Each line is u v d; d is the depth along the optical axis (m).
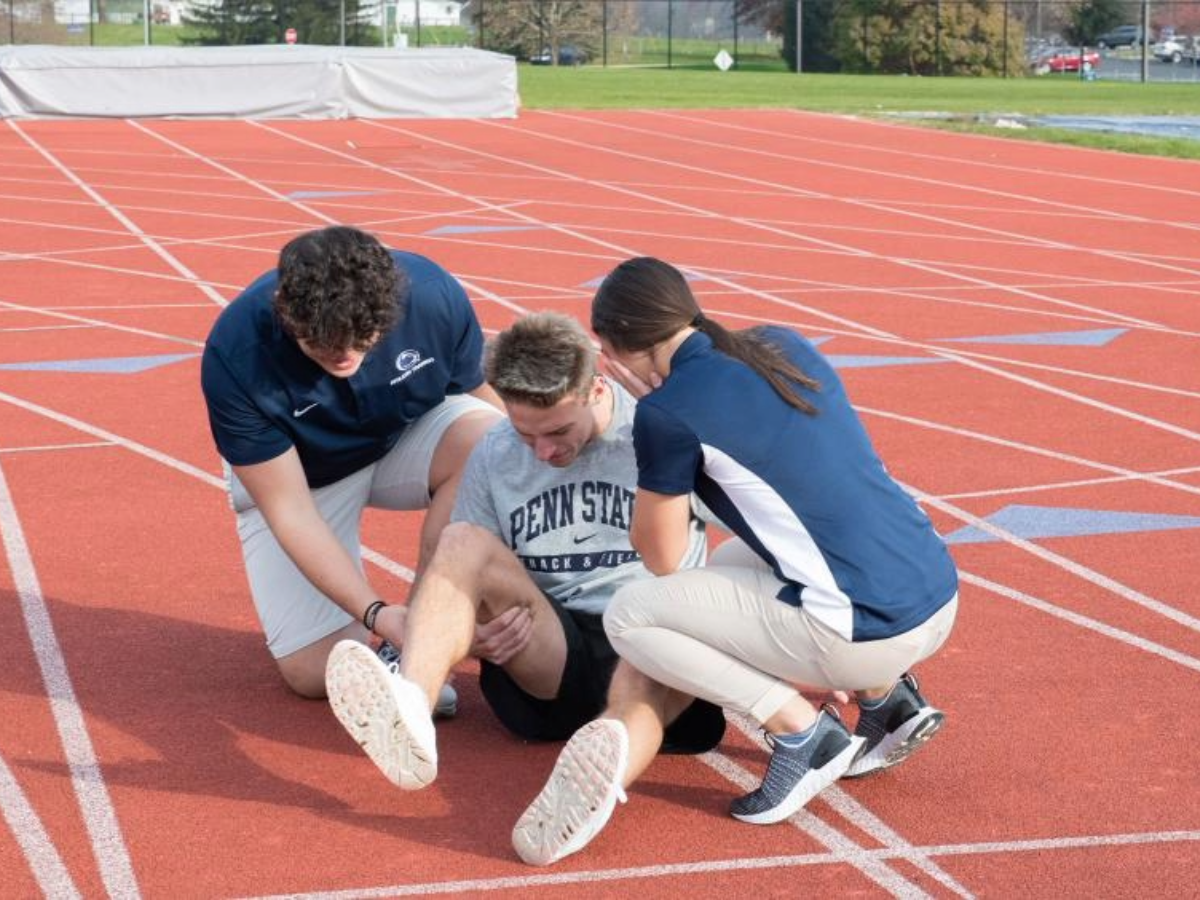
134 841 4.40
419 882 4.19
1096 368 10.96
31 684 5.49
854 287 14.33
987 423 9.37
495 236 17.25
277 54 32.00
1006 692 5.48
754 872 4.26
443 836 4.45
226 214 18.92
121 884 4.17
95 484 7.96
